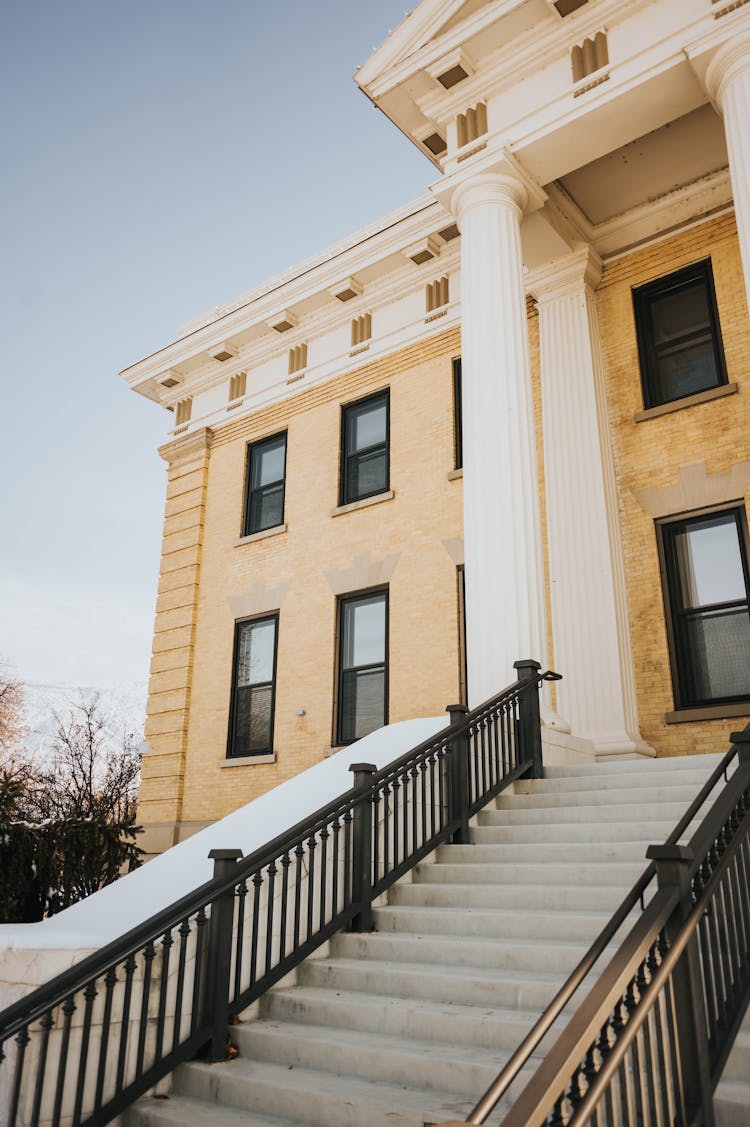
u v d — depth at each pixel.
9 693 41.31
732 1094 3.76
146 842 15.13
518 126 10.61
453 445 13.65
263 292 16.41
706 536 11.23
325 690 13.91
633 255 12.77
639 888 4.09
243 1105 4.88
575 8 10.17
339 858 6.96
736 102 8.86
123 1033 5.10
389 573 13.70
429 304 14.72
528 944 5.66
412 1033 5.12
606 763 8.31
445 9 10.73
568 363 12.43
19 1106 4.74
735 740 5.02
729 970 4.19
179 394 18.11
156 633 16.66
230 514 16.44
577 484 11.82
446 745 7.89
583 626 11.20
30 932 5.84
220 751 14.95
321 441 15.46
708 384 11.70
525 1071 4.34
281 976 5.93
